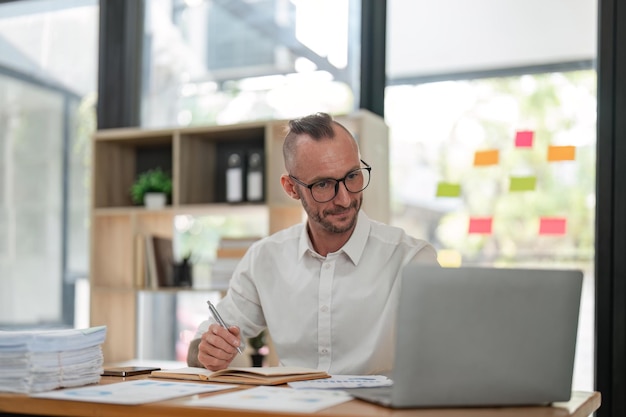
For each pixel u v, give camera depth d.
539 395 1.52
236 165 3.70
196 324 4.14
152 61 4.32
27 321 4.53
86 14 4.49
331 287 2.26
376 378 1.82
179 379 1.86
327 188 2.12
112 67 4.30
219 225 4.07
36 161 4.55
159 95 4.30
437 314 1.43
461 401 1.47
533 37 4.04
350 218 2.15
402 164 4.21
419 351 1.43
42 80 4.57
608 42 3.32
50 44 4.56
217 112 4.17
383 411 1.40
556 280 1.52
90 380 1.78
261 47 4.08
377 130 3.61
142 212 3.88
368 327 2.24
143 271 3.86
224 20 4.17
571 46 3.97
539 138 3.97
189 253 3.93
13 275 4.57
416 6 4.23
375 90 3.78
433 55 4.22
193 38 4.23
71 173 4.47
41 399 1.56
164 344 4.18
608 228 3.27
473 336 1.46
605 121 3.30
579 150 3.88
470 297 1.45
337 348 2.26
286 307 2.31
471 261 4.01
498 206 3.98
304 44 3.99
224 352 1.92
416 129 4.21
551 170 3.90
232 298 2.41
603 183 3.29
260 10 4.10
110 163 4.08
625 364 3.21
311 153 2.13
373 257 2.28
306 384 1.70
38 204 4.54
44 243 4.51
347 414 1.36
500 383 1.48
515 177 3.65
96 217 3.98
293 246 2.36
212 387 1.68
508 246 3.94
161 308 4.20
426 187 4.15
